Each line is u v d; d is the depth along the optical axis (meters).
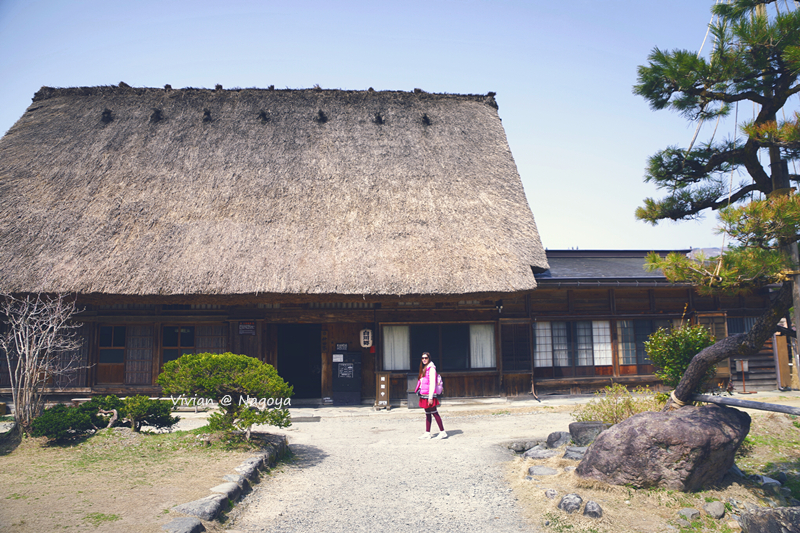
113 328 10.85
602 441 5.32
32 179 11.45
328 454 6.95
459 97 15.62
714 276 4.95
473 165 13.04
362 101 14.67
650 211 6.36
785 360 12.72
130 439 6.54
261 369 6.50
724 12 5.46
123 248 10.00
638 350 12.05
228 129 13.27
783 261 4.68
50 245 9.95
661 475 4.97
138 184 11.49
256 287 9.44
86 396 10.61
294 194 11.53
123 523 3.83
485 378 11.30
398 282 9.73
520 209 11.96
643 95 5.97
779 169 5.48
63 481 4.91
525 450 7.10
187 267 9.68
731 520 4.54
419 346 11.28
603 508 4.61
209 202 11.18
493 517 4.63
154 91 14.57
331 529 4.36
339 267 9.92
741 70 5.31
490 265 10.23
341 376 11.27
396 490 5.38
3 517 3.90
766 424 7.89
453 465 6.31
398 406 11.04
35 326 7.68
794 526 4.06
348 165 12.48
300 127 13.55
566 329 11.89
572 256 14.67
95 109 13.80
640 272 12.52
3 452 6.09
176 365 6.61
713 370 6.30
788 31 4.75
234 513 4.55
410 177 12.34
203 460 5.79
